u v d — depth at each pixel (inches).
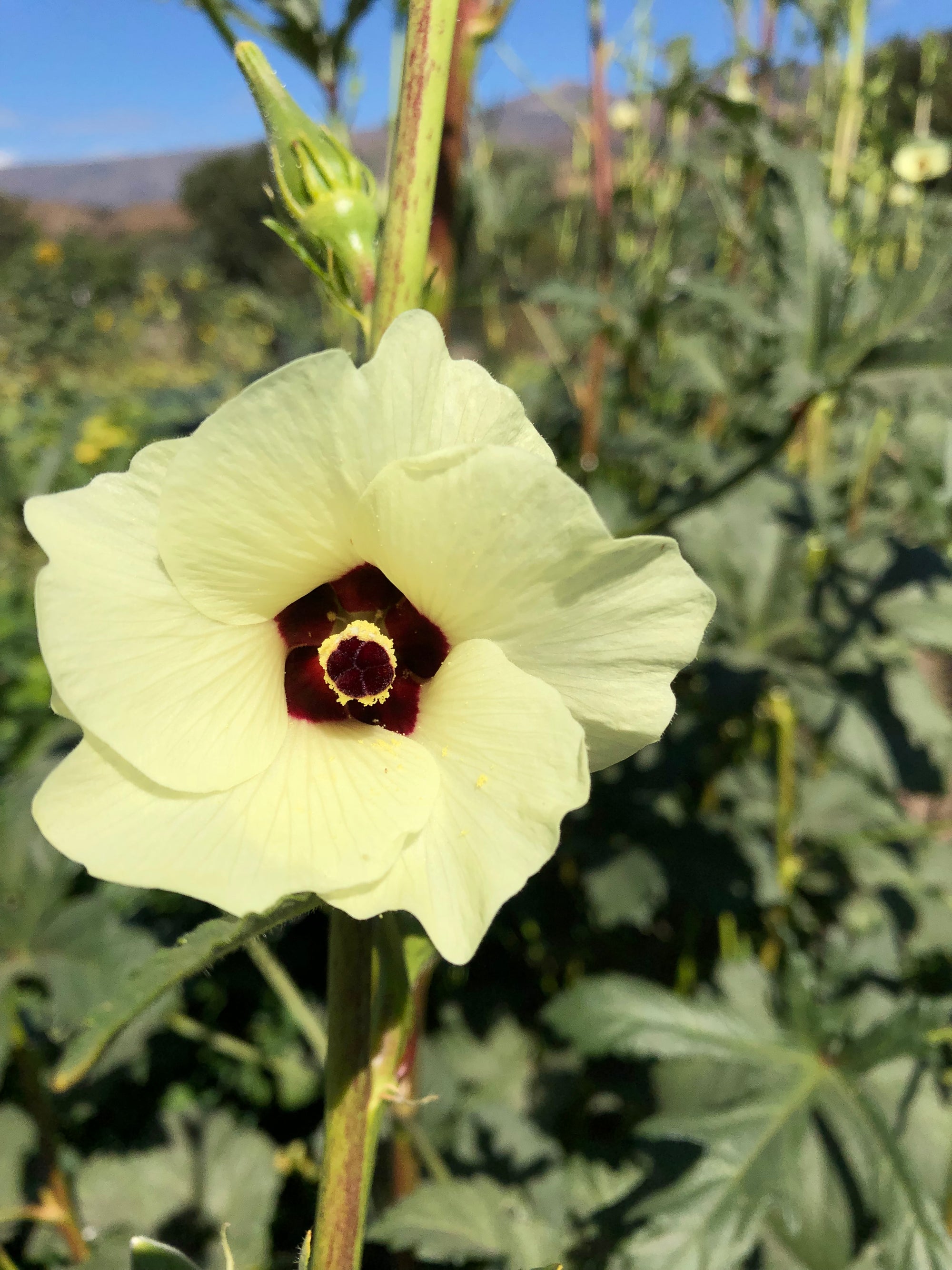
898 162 19.5
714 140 14.1
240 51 5.8
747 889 15.5
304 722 6.1
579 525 5.0
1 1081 13.3
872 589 16.0
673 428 22.0
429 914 5.2
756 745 17.6
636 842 16.0
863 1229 10.5
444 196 8.7
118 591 5.2
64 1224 11.5
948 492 14.5
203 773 5.3
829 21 17.3
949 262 10.9
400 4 11.0
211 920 5.0
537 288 17.8
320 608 6.2
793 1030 11.1
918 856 16.8
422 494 5.1
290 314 26.8
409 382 5.1
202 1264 13.1
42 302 79.5
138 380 72.2
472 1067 15.9
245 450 5.1
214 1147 14.1
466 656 5.7
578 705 5.6
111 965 11.0
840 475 20.2
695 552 15.9
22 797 11.8
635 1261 9.0
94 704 5.0
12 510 31.5
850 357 11.4
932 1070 12.0
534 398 24.1
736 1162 9.7
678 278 14.0
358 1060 6.0
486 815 5.3
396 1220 11.0
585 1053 10.9
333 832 5.3
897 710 16.3
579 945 17.1
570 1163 14.2
